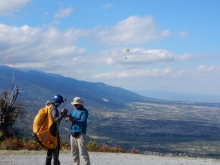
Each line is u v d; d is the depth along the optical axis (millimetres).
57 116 8352
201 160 15484
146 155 17312
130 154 17484
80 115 8727
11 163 11398
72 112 8859
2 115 23797
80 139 8672
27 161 12047
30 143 18547
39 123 8312
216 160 15914
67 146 19125
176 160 14906
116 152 19438
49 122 8328
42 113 8367
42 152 15820
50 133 8297
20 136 22797
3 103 24062
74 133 8695
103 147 20047
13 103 24578
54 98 8680
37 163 11594
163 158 15672
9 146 18062
